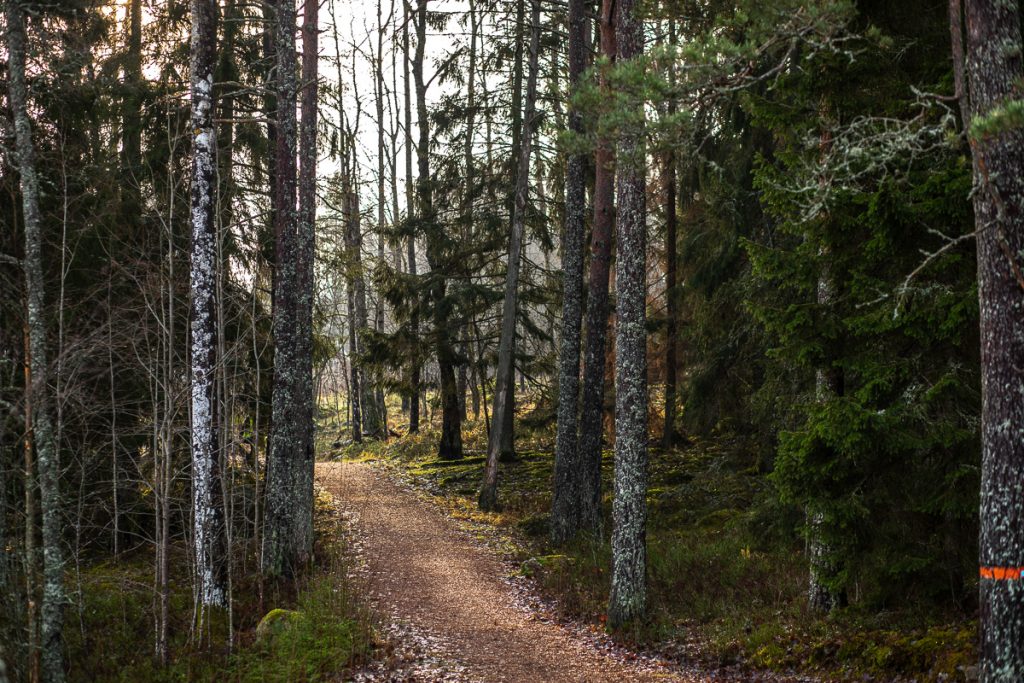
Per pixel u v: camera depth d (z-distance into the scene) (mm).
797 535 13242
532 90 20938
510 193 23359
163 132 15766
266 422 17641
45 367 9750
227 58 16719
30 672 9836
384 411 34469
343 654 10477
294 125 14297
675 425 26422
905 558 8258
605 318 17688
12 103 10133
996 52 6074
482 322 24484
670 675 9773
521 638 11656
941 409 8148
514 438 26172
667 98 7012
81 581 13188
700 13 10977
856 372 9305
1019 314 6141
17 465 11945
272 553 14211
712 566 13859
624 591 11734
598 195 17469
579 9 18250
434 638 11539
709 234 19781
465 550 17109
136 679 10008
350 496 22562
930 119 7855
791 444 8516
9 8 10164
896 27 8375
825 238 8617
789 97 8922
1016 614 6145
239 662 10312
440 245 23484
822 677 8641
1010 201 6133
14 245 12477
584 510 17375
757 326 15727
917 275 7891
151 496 16625
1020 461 6145
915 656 7992
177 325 15445
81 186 13523
